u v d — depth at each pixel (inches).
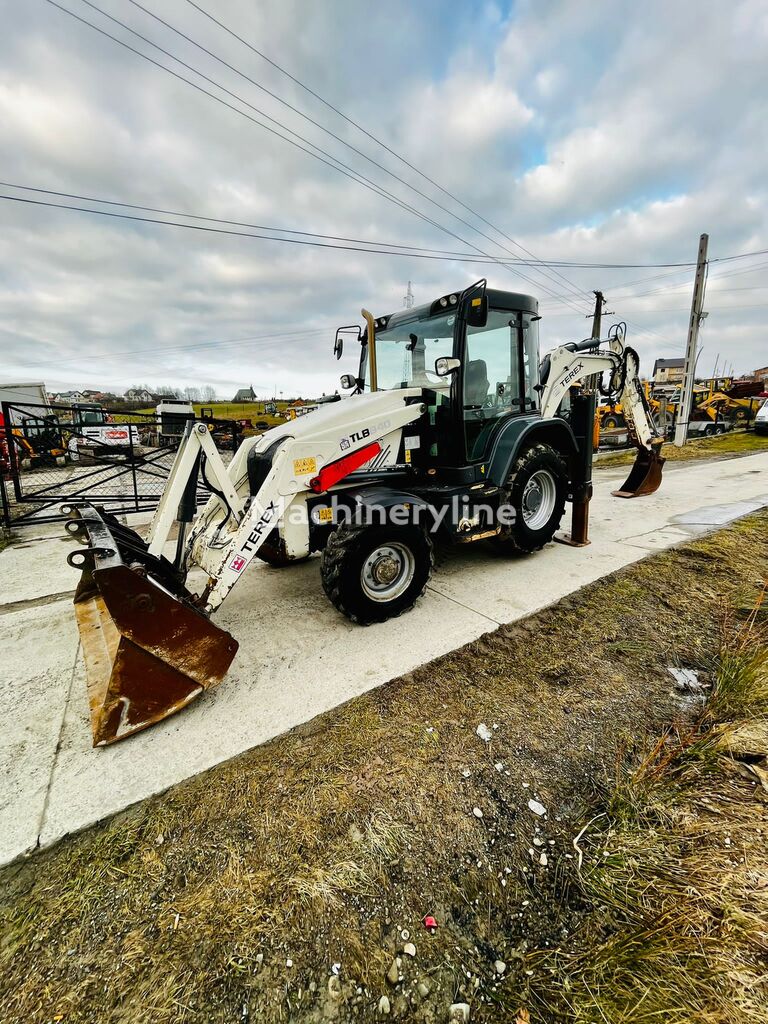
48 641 110.1
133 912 49.6
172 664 77.5
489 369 139.3
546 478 155.3
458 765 69.0
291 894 51.0
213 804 63.1
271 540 119.3
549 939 47.1
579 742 73.4
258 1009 41.4
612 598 122.7
